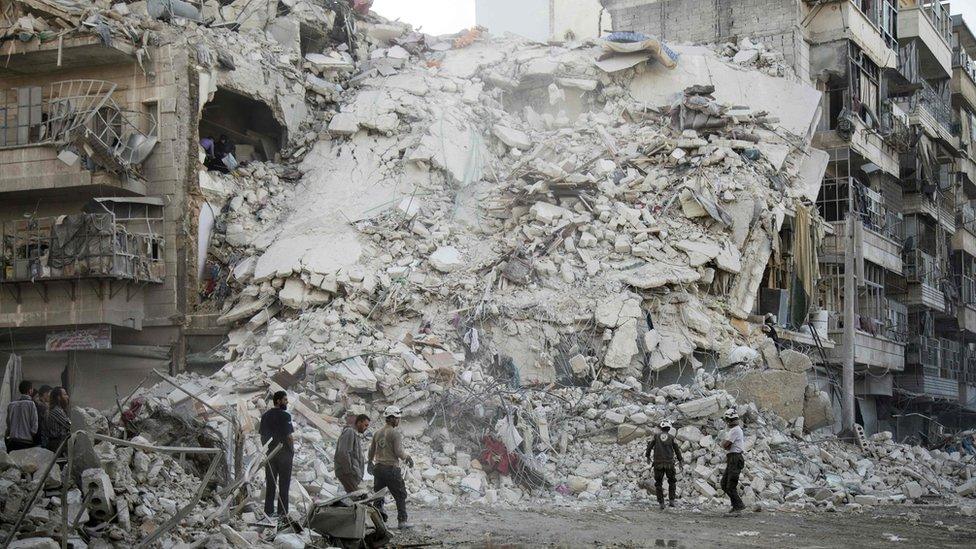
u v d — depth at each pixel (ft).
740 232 93.56
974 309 169.89
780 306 98.84
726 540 39.50
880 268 127.85
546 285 85.92
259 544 34.40
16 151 90.58
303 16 115.03
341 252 87.51
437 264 86.89
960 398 163.22
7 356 91.50
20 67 94.94
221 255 94.53
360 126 103.81
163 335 90.43
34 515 29.89
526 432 65.21
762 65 118.52
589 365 79.46
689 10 128.26
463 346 80.18
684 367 82.79
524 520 47.09
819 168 109.09
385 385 68.74
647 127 106.73
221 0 114.62
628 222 91.56
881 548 37.73
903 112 140.26
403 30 124.57
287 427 40.55
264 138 109.91
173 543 31.91
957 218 168.45
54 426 40.52
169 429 42.55
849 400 88.02
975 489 72.95
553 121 109.81
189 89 94.79
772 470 66.54
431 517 47.91
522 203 94.68
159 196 93.40
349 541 35.04
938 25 156.56
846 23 122.31
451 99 107.86
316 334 78.48
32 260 87.30
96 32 90.43
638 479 63.72
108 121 93.81
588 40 119.96
